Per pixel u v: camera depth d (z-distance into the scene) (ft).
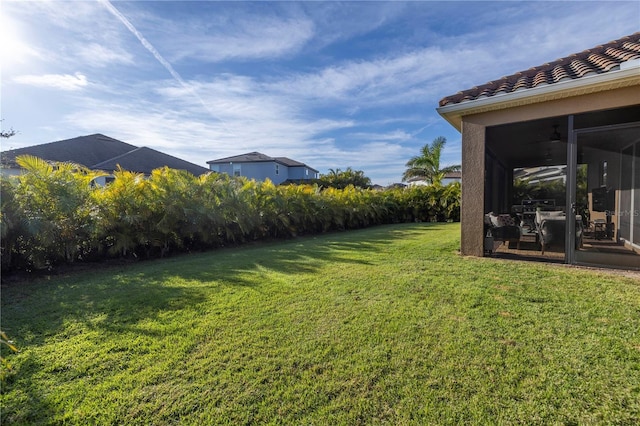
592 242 22.34
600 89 17.25
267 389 7.93
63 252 20.98
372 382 8.10
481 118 21.43
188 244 29.35
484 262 20.25
